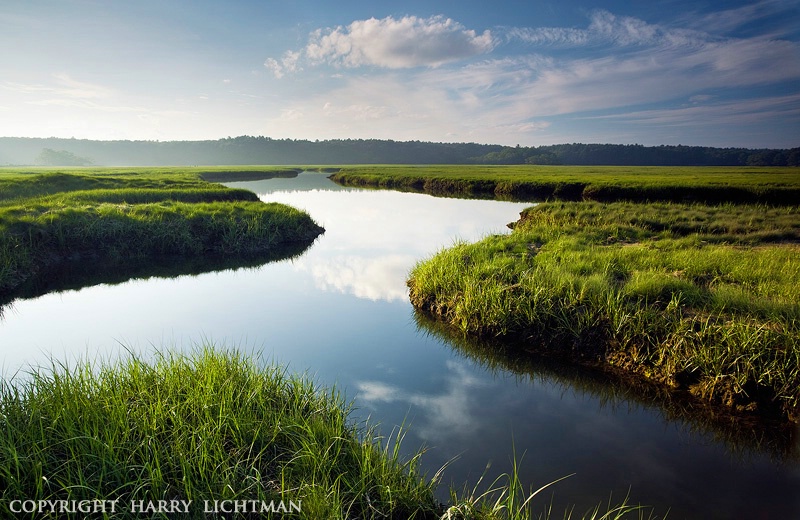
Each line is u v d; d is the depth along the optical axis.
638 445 6.48
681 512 5.09
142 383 6.16
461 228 26.03
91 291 14.61
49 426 4.98
